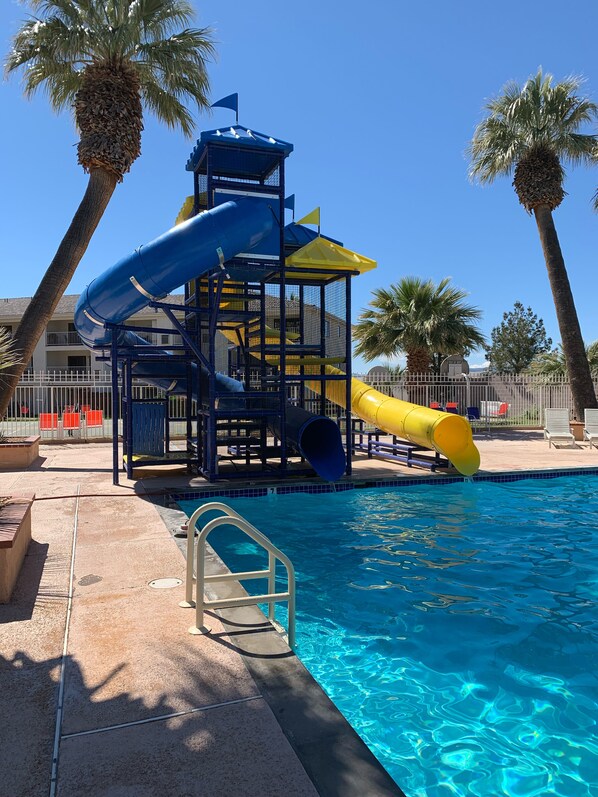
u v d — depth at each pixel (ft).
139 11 45.52
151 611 13.17
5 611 13.17
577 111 62.23
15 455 39.04
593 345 89.86
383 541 22.88
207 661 10.61
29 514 18.99
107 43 44.27
